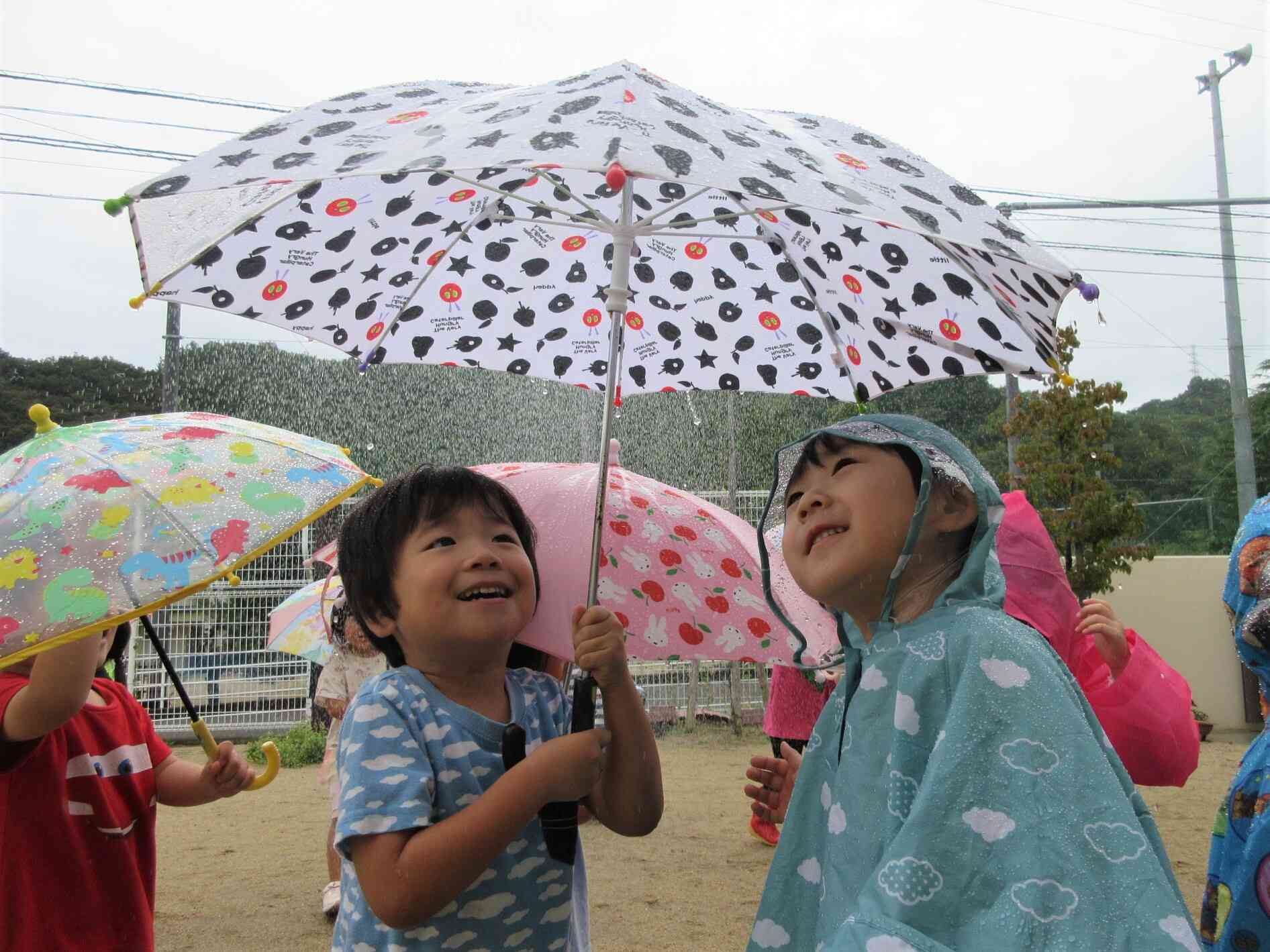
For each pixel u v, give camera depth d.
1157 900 1.10
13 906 1.90
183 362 15.27
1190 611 11.30
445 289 2.53
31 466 1.82
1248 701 11.16
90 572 1.60
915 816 1.21
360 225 2.24
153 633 2.24
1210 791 7.57
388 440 15.21
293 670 10.33
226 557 1.67
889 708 1.40
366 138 1.47
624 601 2.25
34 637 1.52
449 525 1.69
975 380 21.55
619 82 1.59
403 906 1.42
